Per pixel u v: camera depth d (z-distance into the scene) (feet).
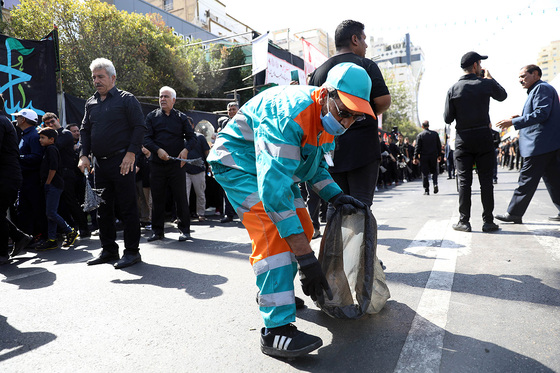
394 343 5.85
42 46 20.16
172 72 53.31
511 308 6.91
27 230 16.51
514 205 14.57
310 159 6.01
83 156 12.02
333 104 5.33
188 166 21.15
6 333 6.91
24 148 16.24
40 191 15.99
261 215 5.63
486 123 13.08
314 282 5.20
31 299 8.76
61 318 7.53
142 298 8.50
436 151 30.32
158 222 15.94
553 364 5.08
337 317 6.37
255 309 7.58
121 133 11.61
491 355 5.37
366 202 9.02
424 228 15.05
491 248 11.09
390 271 9.45
